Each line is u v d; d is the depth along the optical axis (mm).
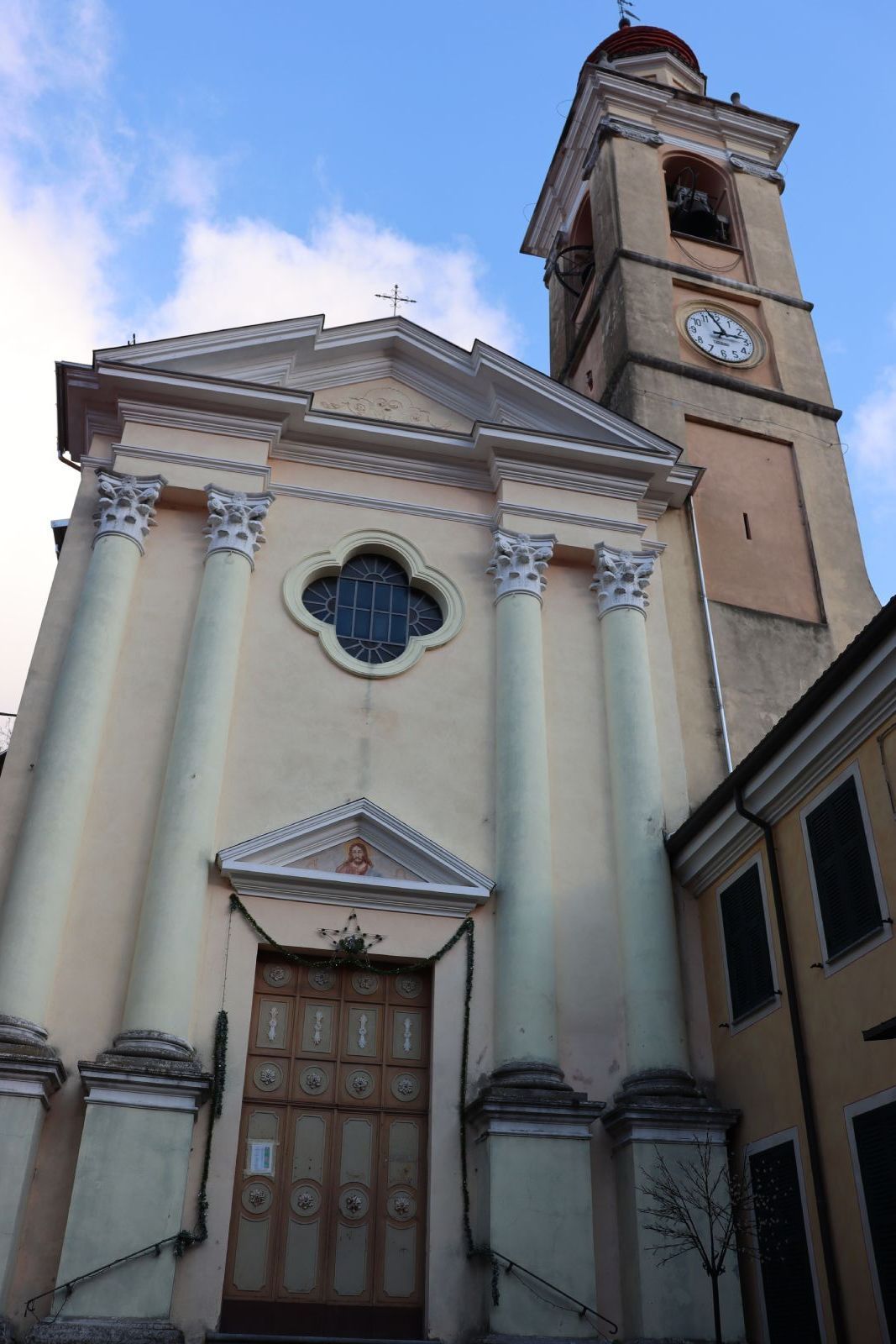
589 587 15672
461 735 14102
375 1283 11328
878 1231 9438
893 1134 9430
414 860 13023
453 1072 12125
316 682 14000
